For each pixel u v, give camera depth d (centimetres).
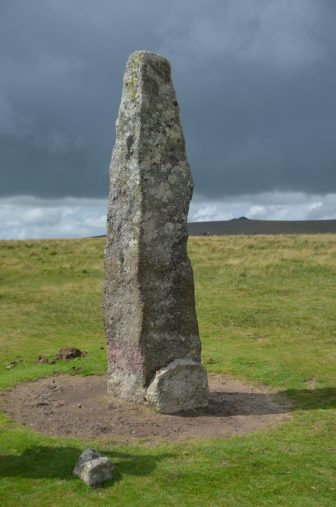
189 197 1198
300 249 3581
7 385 1321
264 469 841
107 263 1214
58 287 2833
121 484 789
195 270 3130
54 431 998
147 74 1163
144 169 1147
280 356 1620
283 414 1112
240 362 1548
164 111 1177
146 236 1145
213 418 1080
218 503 743
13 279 3003
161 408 1096
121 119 1198
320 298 2473
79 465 819
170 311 1166
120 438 963
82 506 731
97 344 1850
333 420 1070
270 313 2238
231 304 2409
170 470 830
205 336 1942
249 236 4472
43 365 1545
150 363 1141
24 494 762
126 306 1172
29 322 2191
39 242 4103
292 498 758
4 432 984
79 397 1226
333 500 754
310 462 867
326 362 1546
